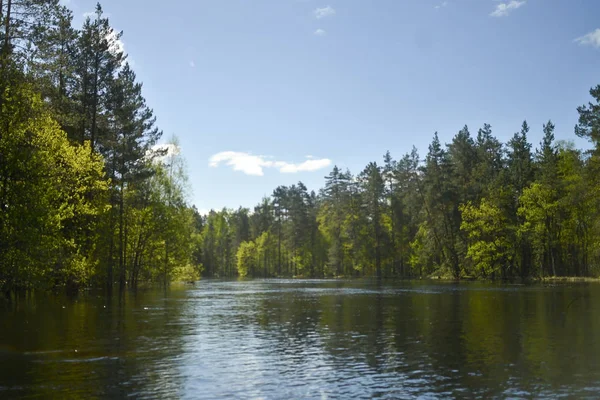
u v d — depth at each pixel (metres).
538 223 70.00
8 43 25.66
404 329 22.14
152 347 17.72
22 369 14.09
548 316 26.05
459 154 84.38
